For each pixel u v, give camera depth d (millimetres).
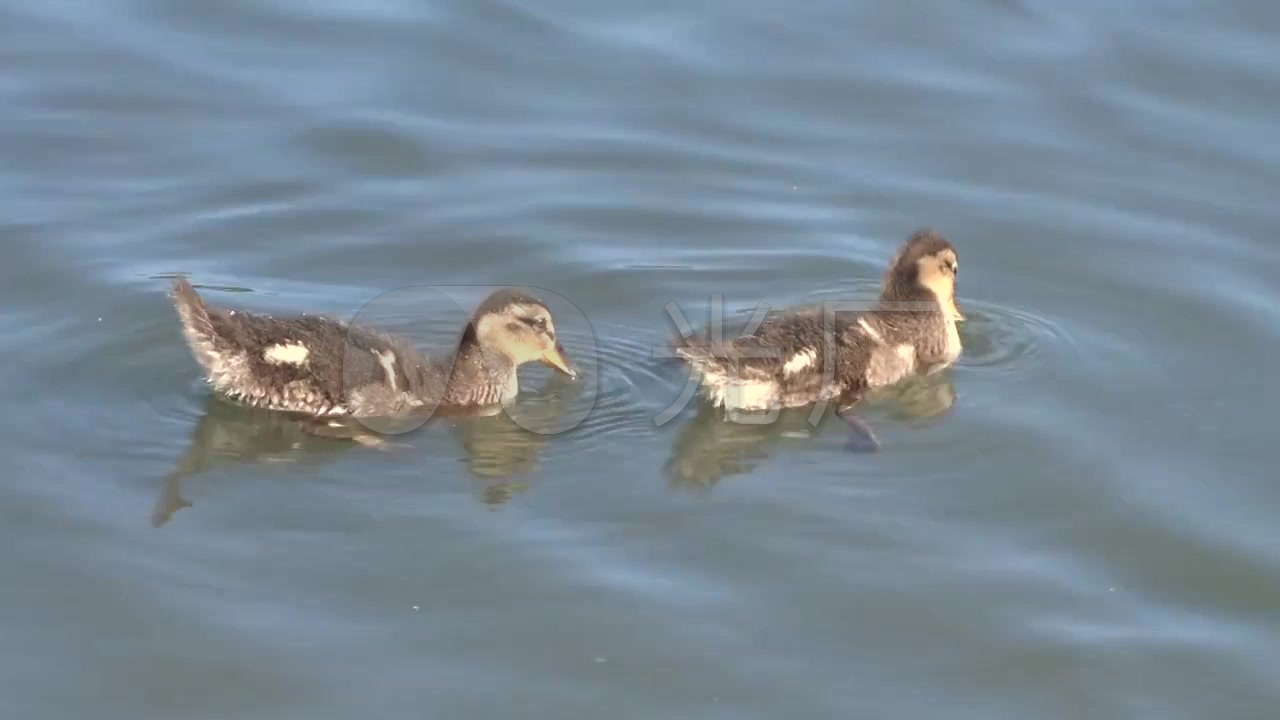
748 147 19016
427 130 19062
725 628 11570
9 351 14836
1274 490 13328
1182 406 14531
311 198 17797
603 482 13336
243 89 19672
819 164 18750
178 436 13812
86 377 14547
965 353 15633
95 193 17672
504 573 12086
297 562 12156
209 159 18391
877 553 12445
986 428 14180
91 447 13562
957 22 21281
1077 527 12820
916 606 11875
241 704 10758
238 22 21062
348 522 12688
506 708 10773
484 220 17531
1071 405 14578
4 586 11781
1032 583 12141
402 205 17750
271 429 14078
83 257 16484
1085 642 11570
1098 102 19734
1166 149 18953
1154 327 15922
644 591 11930
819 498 13117
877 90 20047
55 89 19516
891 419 14445
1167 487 13336
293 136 18859
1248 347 15469
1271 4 21375
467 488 13227
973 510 13016
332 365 14242
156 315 15570
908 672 11242
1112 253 17203
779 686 11047
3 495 12805
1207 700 11086
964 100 19859
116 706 10719
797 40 21000
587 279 16578
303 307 15898
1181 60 20344
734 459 13695
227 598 11727
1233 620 11867
